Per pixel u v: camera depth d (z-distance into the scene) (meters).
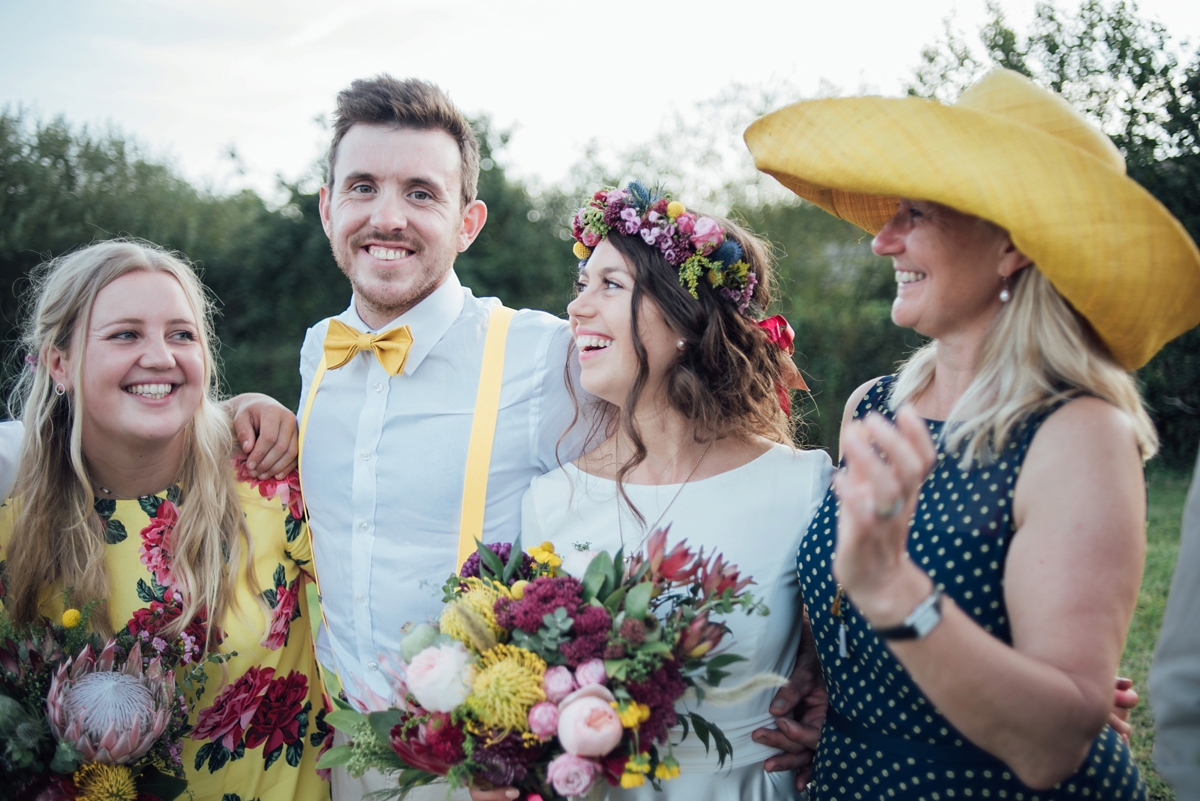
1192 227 6.52
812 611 1.73
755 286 2.11
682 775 1.76
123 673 1.71
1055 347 1.42
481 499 2.18
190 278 2.03
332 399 2.29
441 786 2.00
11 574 1.89
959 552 1.45
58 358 1.93
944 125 1.42
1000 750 1.20
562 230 13.52
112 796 1.62
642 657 1.41
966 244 1.48
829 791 1.67
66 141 13.40
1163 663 1.36
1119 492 1.30
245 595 2.06
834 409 10.04
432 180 2.23
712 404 1.95
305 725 2.18
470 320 2.32
